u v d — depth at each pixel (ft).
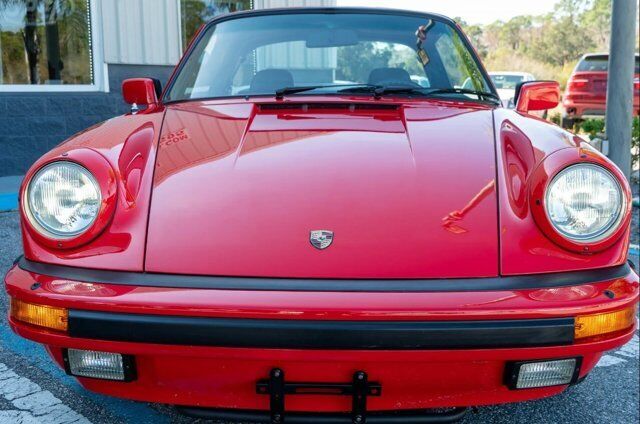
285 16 9.67
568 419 7.43
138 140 6.56
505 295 5.22
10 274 5.72
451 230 5.53
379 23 9.55
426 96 8.33
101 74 23.04
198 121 7.14
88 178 5.67
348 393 5.37
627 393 8.09
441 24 9.71
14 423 7.14
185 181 5.97
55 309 5.36
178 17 24.95
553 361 5.46
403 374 5.33
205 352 5.18
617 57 19.76
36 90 21.91
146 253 5.46
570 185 5.59
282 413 5.42
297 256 5.34
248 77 8.94
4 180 20.67
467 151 6.40
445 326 5.08
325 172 5.99
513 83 61.46
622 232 5.64
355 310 5.06
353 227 5.49
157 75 24.64
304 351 5.11
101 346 5.29
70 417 7.30
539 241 5.55
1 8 21.27
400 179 5.93
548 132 6.59
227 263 5.34
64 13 22.40
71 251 5.57
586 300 5.29
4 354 8.98
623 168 20.30
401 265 5.31
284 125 6.96
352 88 8.41
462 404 5.59
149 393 5.62
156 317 5.16
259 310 5.08
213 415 5.59
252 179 5.94
